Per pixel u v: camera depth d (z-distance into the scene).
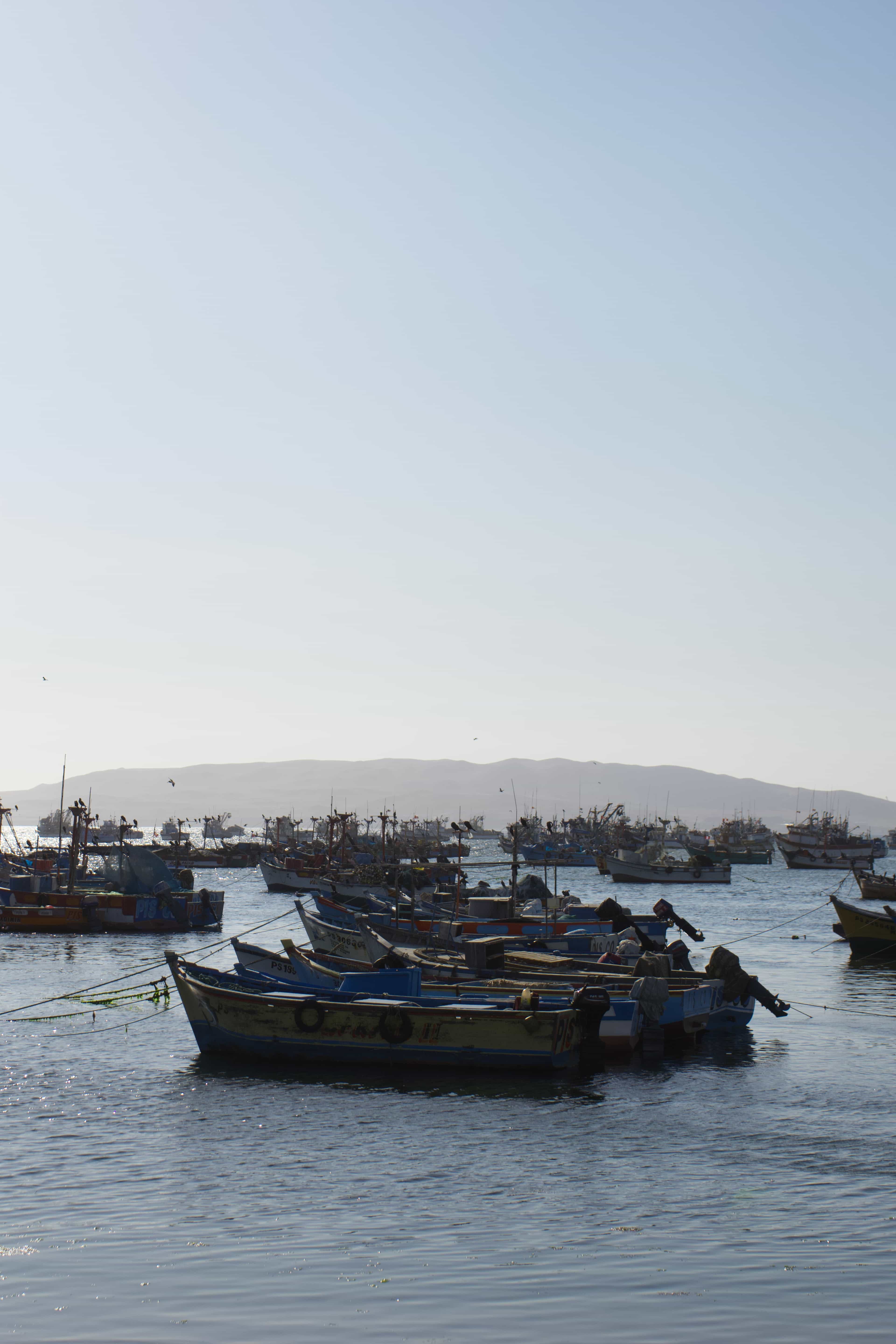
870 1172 22.70
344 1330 15.33
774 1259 17.88
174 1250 18.19
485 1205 20.58
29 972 54.12
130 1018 40.34
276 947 67.69
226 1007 32.69
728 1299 16.34
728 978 40.22
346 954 48.22
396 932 55.41
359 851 169.75
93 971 54.66
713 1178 22.38
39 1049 34.88
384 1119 26.89
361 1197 20.98
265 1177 22.19
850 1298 16.36
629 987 38.06
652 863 177.25
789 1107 28.45
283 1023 32.19
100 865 115.50
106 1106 27.98
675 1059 34.81
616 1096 29.52
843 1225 19.50
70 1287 16.67
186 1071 31.75
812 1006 47.44
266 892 139.25
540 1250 18.25
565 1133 25.81
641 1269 17.45
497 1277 17.12
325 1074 31.47
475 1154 24.02
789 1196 21.17
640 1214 20.06
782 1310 15.99
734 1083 31.33
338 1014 31.89
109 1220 19.58
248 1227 19.25
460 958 44.41
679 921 48.75
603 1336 15.18
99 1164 23.03
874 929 64.81
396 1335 15.19
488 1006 33.72
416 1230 19.17
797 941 78.94
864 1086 31.02
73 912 73.56
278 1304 16.12
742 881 186.25
